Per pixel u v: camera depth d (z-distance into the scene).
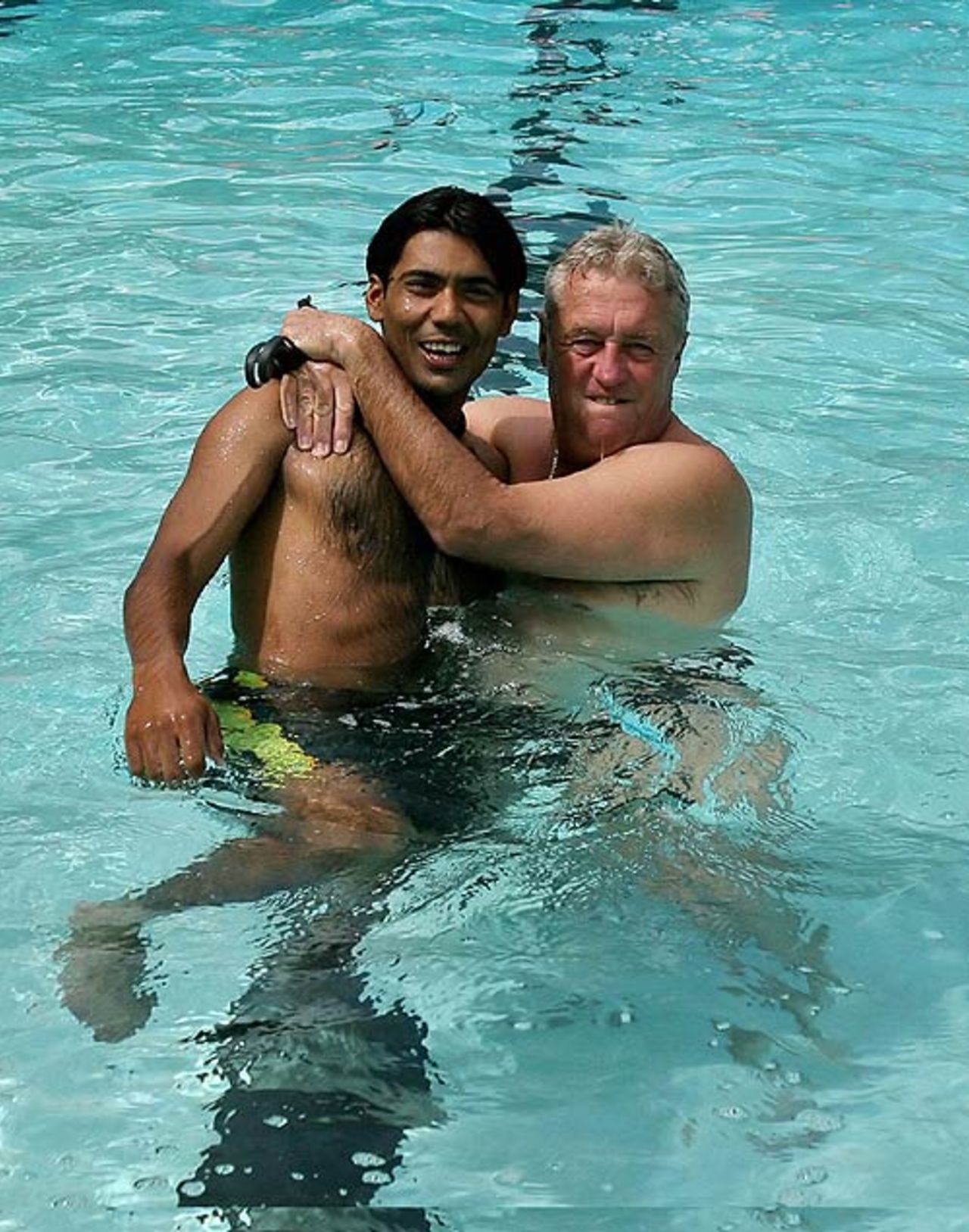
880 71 10.64
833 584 5.34
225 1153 3.08
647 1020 3.41
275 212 8.34
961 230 8.34
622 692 4.45
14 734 4.36
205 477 4.29
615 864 3.82
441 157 9.16
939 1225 2.98
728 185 8.84
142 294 7.39
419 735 4.16
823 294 7.59
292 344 4.39
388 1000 3.43
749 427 6.40
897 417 6.52
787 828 4.03
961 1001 3.51
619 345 4.65
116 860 3.83
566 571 4.61
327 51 10.90
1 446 6.11
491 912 3.67
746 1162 3.11
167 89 10.17
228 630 4.83
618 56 10.90
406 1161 3.08
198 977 3.46
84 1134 3.11
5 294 7.39
